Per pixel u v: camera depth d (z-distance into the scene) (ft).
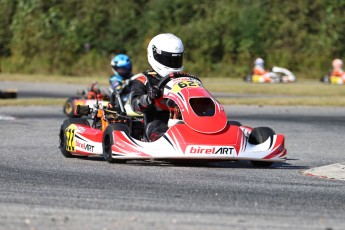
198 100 112.37
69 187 87.35
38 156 124.57
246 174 103.91
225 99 281.13
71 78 451.12
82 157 124.67
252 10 542.57
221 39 529.45
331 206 78.43
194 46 524.93
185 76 117.91
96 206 74.79
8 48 550.77
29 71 510.17
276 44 540.11
